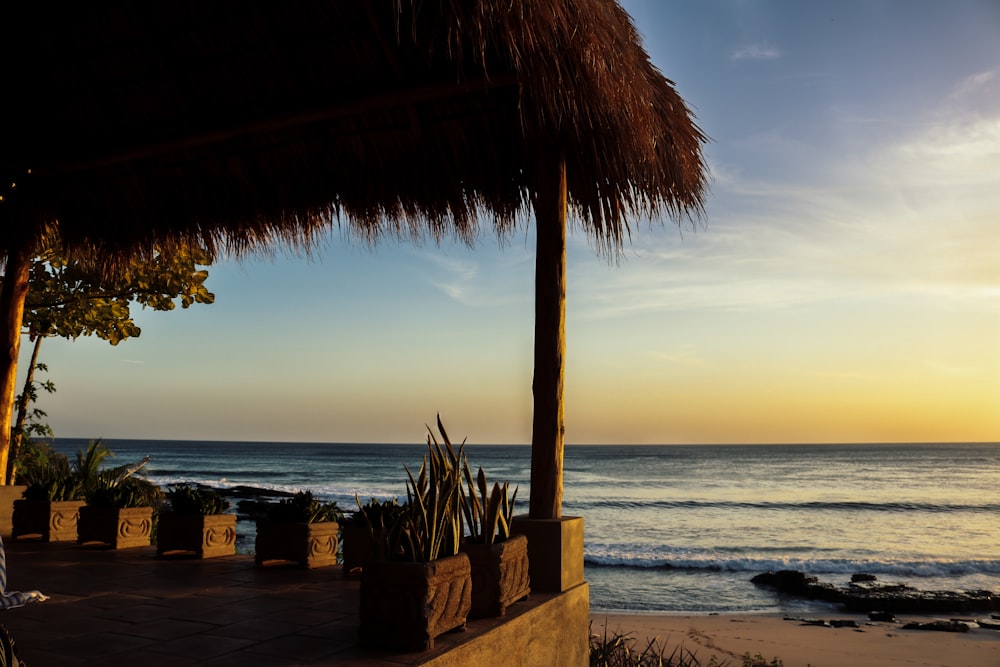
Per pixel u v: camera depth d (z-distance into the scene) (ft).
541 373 13.92
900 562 77.97
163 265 29.89
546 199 14.24
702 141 16.72
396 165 16.93
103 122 18.88
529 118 14.24
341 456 330.34
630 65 13.78
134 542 20.81
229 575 16.34
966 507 140.36
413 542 9.91
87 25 16.92
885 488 179.11
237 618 11.87
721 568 77.56
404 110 16.05
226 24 15.70
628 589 67.00
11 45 17.78
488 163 16.01
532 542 13.10
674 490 172.45
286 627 11.20
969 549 93.09
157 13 16.03
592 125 13.88
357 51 15.08
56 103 18.97
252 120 16.84
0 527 21.89
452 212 16.84
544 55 12.34
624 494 162.81
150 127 18.40
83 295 30.73
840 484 189.67
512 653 10.98
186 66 16.75
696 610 58.34
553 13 11.80
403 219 17.58
